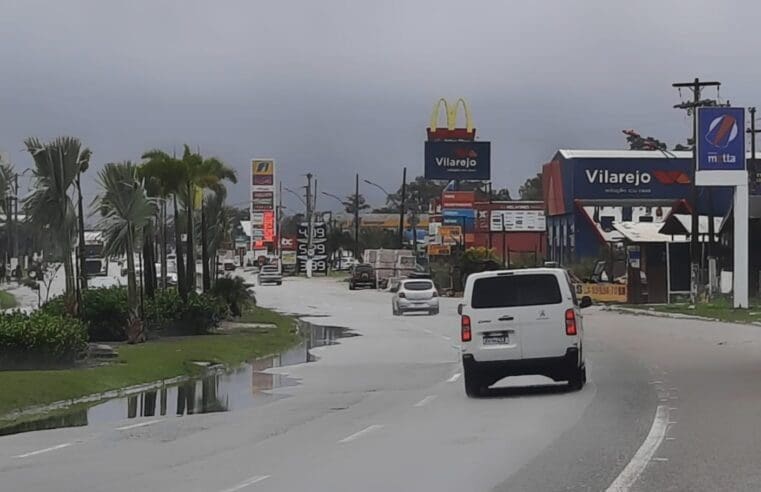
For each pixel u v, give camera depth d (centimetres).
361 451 1284
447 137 10706
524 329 1853
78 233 3095
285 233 17262
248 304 4966
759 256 5778
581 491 970
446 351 3170
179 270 3922
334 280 11488
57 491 1072
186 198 4062
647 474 1045
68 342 2461
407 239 14300
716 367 2262
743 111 4472
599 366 2380
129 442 1456
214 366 2773
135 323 3186
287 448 1339
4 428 1675
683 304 5178
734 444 1221
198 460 1259
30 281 6116
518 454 1204
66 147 2798
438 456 1220
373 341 3619
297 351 3312
